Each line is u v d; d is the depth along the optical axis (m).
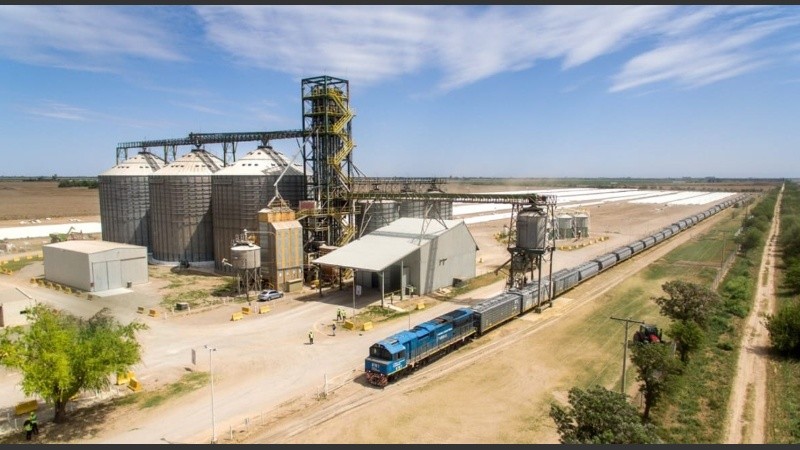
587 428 27.48
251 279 74.12
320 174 81.94
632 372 43.91
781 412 37.06
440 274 74.12
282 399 39.16
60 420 35.66
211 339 52.84
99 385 36.25
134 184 102.81
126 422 35.62
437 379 42.66
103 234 107.69
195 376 43.50
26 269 92.75
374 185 85.00
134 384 41.00
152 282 80.75
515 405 38.00
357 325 56.69
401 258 66.50
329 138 81.69
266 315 61.66
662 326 56.84
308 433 33.84
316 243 80.25
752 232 108.88
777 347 48.59
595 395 28.25
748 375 43.94
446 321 48.19
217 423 35.41
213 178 87.50
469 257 81.19
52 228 147.75
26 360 33.72
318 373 44.00
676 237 130.00
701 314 49.97
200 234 93.31
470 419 35.81
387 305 65.00
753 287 76.06
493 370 44.53
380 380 40.91
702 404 38.47
